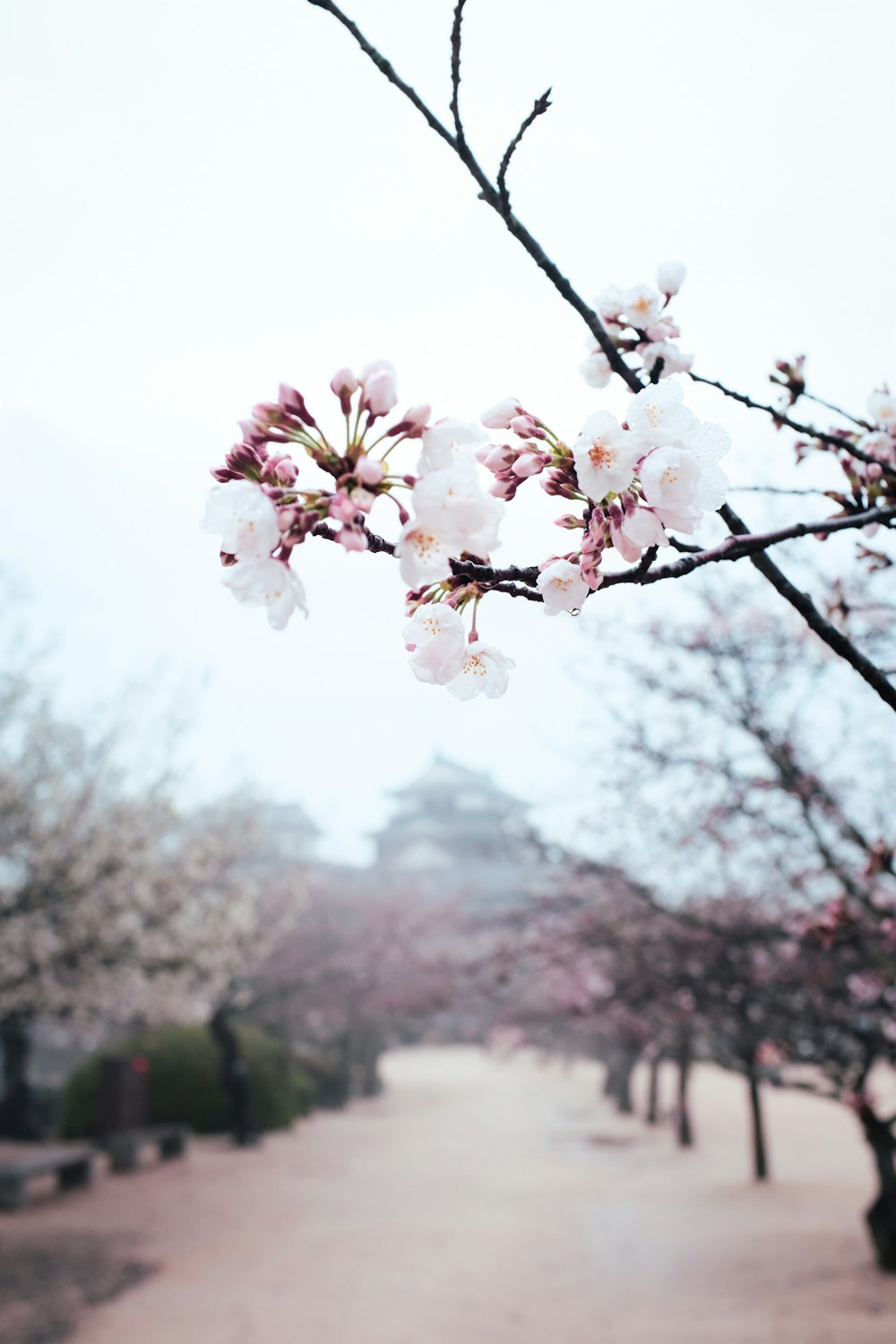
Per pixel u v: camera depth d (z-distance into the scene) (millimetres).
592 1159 15555
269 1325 7199
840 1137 17078
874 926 5793
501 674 1385
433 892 60594
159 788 12742
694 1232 10031
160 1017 14258
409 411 1167
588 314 1858
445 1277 8547
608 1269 8742
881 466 2266
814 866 7664
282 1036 24219
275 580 1154
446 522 1118
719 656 6984
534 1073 37906
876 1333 6473
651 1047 14539
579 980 12570
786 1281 7891
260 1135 17328
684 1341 6641
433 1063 43750
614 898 9797
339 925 29328
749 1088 13000
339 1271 8766
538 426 1407
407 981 23922
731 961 7762
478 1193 12664
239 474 1223
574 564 1373
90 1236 9875
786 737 6754
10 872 11711
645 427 1319
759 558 1733
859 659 1737
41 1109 18000
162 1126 16969
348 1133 19422
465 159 1750
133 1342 6809
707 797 7812
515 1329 7121
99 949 11734
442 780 71875
